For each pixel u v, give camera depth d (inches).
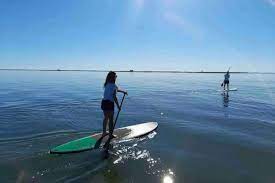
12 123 365.7
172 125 368.5
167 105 568.4
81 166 216.7
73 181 190.7
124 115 444.8
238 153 258.2
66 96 704.4
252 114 471.5
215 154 254.1
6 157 233.8
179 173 209.2
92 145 261.7
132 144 277.3
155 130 337.4
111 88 279.0
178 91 924.6
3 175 199.5
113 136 290.2
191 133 327.6
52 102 579.8
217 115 455.8
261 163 234.2
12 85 1130.0
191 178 201.5
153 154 249.0
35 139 291.6
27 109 483.8
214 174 209.8
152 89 1012.5
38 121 380.5
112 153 247.8
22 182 189.3
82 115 434.6
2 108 490.6
